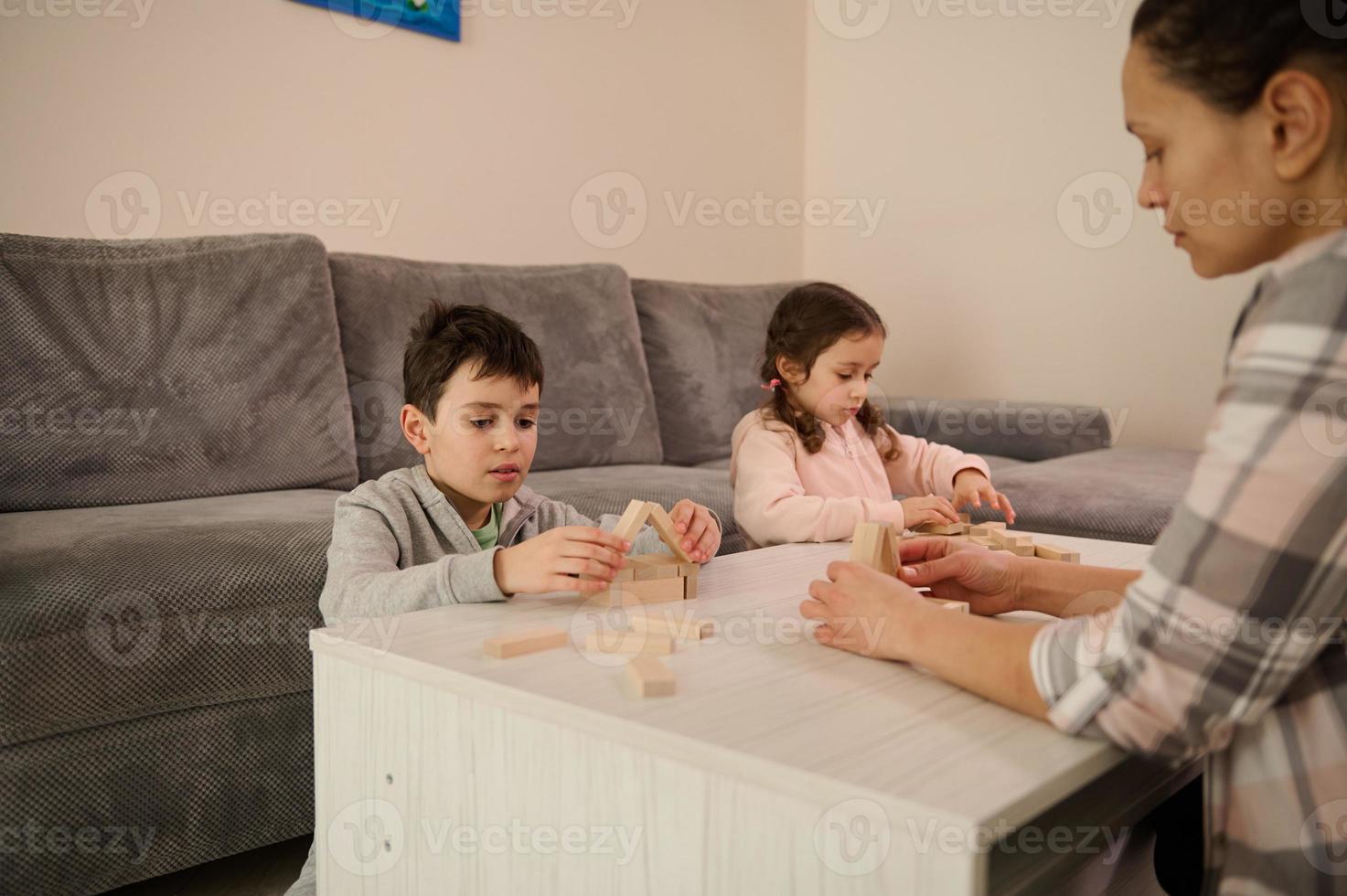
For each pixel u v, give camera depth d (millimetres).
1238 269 614
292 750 1242
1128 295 2943
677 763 583
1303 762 579
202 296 1726
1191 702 542
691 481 2025
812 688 669
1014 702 617
